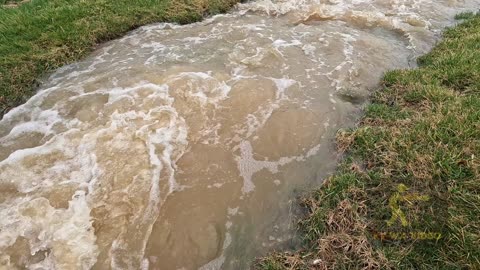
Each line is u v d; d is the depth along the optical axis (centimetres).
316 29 798
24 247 402
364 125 541
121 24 775
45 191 451
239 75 640
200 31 783
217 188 468
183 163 495
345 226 412
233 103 579
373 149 491
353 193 439
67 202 440
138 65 659
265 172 489
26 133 537
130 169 479
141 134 523
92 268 391
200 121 549
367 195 438
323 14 865
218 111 565
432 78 607
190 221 432
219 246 413
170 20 819
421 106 554
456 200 411
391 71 648
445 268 361
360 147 500
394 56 719
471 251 364
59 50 689
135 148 504
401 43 768
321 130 545
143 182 466
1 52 672
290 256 393
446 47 712
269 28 800
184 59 681
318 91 616
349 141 510
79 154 496
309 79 641
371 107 567
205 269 395
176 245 412
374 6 920
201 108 568
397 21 837
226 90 600
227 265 398
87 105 570
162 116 550
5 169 474
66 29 727
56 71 667
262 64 668
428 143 478
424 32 799
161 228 425
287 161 503
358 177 461
